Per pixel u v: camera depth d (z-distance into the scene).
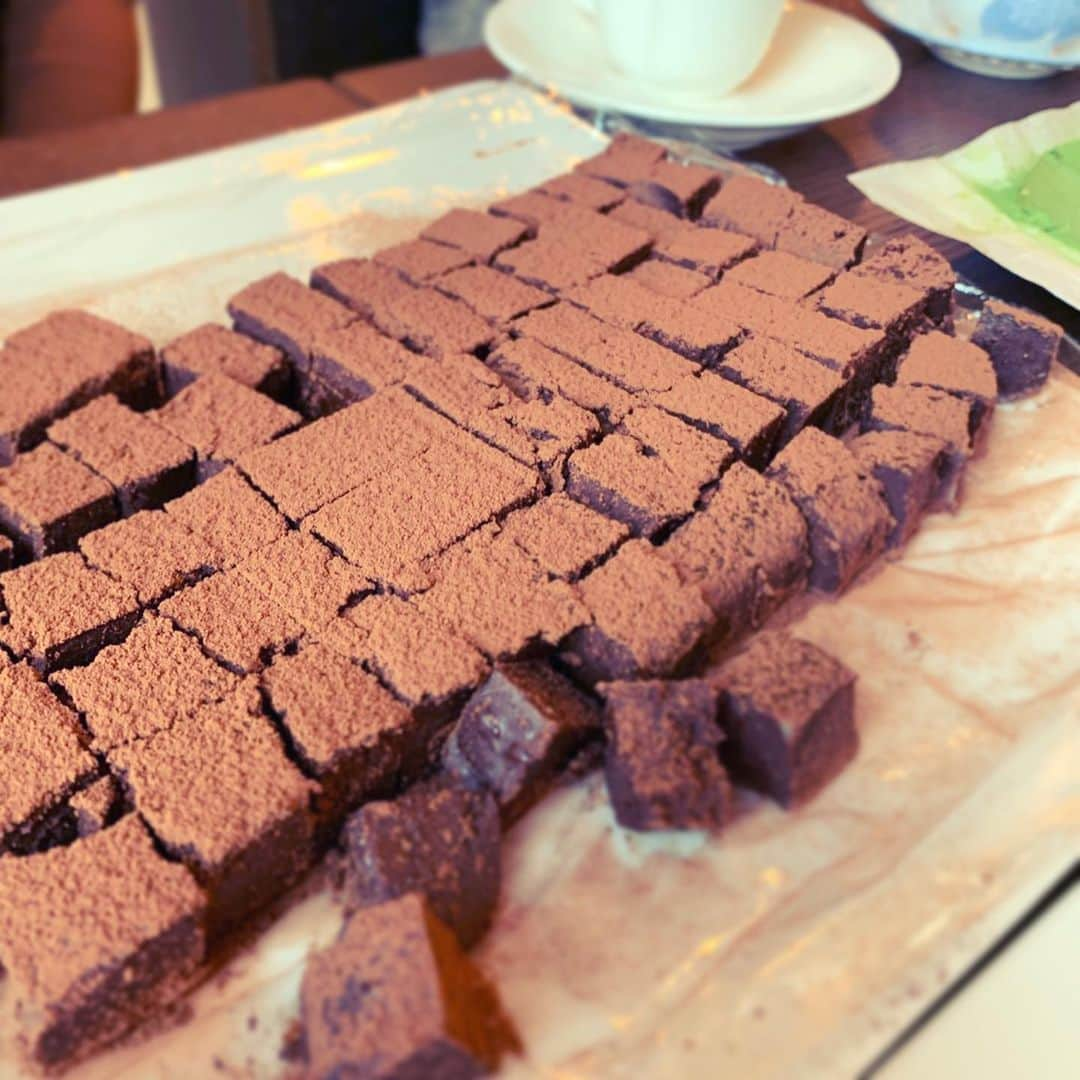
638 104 0.40
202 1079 0.20
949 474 0.29
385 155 0.44
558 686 0.25
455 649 0.25
